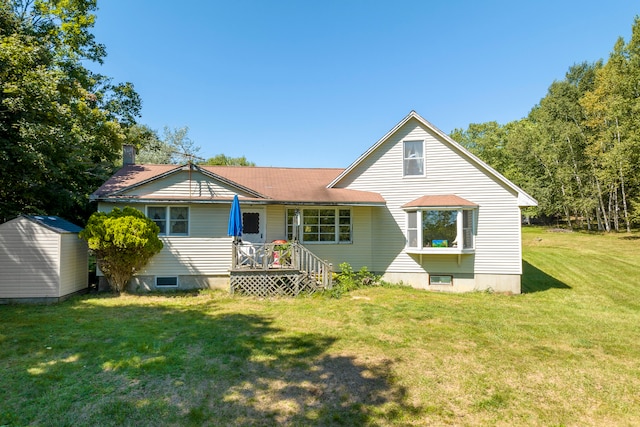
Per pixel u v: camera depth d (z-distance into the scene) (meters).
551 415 4.40
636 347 6.89
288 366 5.70
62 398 4.51
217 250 12.65
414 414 4.35
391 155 14.16
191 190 12.55
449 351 6.53
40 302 10.02
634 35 25.98
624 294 12.62
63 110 13.98
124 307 9.62
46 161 13.46
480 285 13.15
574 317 9.21
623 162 25.47
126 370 5.39
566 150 33.03
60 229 10.52
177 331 7.38
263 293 11.50
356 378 5.31
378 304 10.41
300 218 13.76
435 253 13.04
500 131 46.59
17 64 12.38
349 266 13.42
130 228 10.54
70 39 19.23
